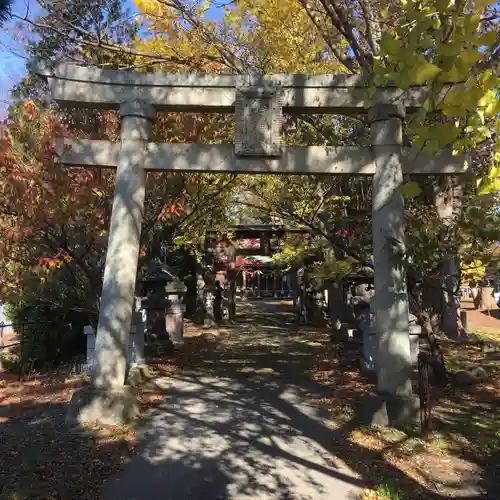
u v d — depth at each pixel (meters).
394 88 6.55
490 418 6.17
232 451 5.31
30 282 9.09
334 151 6.68
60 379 8.83
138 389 8.17
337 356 11.52
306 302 21.11
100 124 8.88
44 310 10.12
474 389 7.60
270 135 6.66
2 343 10.24
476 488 4.26
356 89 6.65
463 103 2.33
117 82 6.89
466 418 6.19
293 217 8.95
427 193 9.15
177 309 14.09
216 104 6.88
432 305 8.27
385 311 6.29
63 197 7.33
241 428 6.14
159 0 8.00
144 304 12.53
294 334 16.80
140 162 6.82
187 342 14.75
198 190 9.90
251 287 44.28
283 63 9.49
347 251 8.20
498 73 2.71
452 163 6.44
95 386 6.46
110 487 4.38
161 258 17.59
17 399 7.50
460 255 6.55
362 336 9.87
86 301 9.27
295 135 10.08
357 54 5.98
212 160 6.80
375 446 5.31
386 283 6.32
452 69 2.27
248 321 22.23
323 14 7.86
